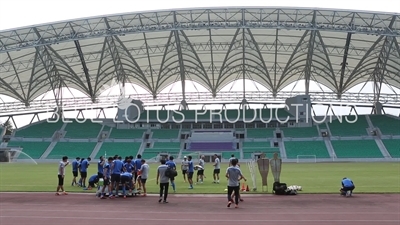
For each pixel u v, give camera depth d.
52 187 25.41
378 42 58.53
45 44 51.72
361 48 61.41
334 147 78.75
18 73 68.44
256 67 72.81
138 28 51.84
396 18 49.12
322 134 83.75
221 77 76.94
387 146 76.69
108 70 72.06
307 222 12.66
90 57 65.69
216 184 27.77
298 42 61.00
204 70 73.06
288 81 79.50
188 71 76.06
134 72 74.38
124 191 19.33
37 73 69.50
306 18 51.66
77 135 87.69
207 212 14.61
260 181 29.34
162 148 83.31
